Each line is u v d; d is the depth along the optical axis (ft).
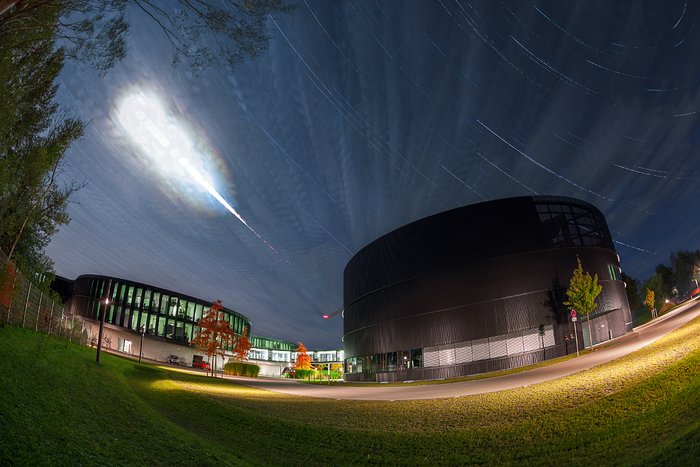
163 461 33.53
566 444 41.52
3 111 55.62
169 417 58.85
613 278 137.80
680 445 31.63
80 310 239.30
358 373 179.93
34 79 58.54
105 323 233.55
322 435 53.42
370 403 77.30
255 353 362.12
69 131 76.13
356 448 48.24
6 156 68.18
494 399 65.87
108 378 65.41
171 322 259.19
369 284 178.91
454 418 56.95
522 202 141.18
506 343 132.36
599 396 53.47
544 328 128.77
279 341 390.01
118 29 36.42
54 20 35.68
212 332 164.04
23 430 25.98
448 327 144.05
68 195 91.40
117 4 35.22
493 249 140.56
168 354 253.44
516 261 136.56
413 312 155.02
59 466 23.88
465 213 148.77
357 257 193.57
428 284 152.15
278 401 84.38
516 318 132.67
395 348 159.53
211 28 34.24
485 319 137.18
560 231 136.87
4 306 60.75
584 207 143.33
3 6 26.50
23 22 35.76
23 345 52.54
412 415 61.87
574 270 130.41
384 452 46.42
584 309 116.57
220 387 105.81
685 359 55.16
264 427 57.88
